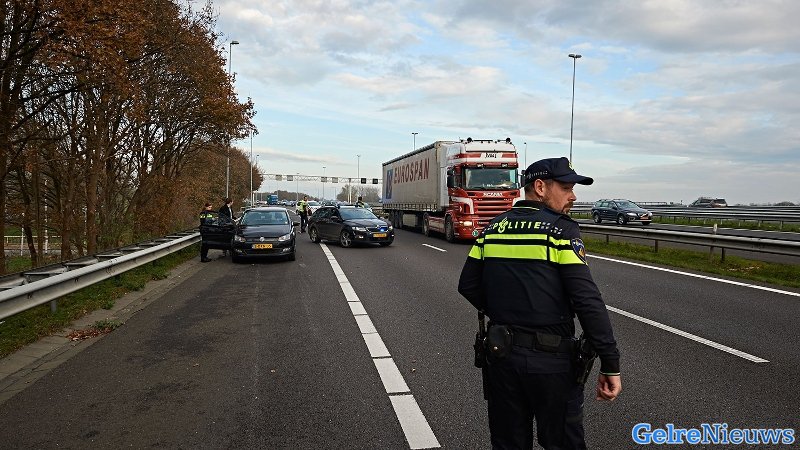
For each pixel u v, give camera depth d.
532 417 2.92
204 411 4.49
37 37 11.09
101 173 17.86
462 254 16.77
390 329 7.25
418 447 3.82
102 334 7.05
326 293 10.05
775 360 5.69
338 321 7.75
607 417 4.29
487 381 2.91
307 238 24.81
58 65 11.16
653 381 5.09
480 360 2.97
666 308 8.30
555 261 2.71
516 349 2.73
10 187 16.97
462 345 6.45
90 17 10.39
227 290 10.44
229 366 5.69
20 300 6.50
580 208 52.62
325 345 6.48
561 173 2.91
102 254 10.39
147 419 4.33
